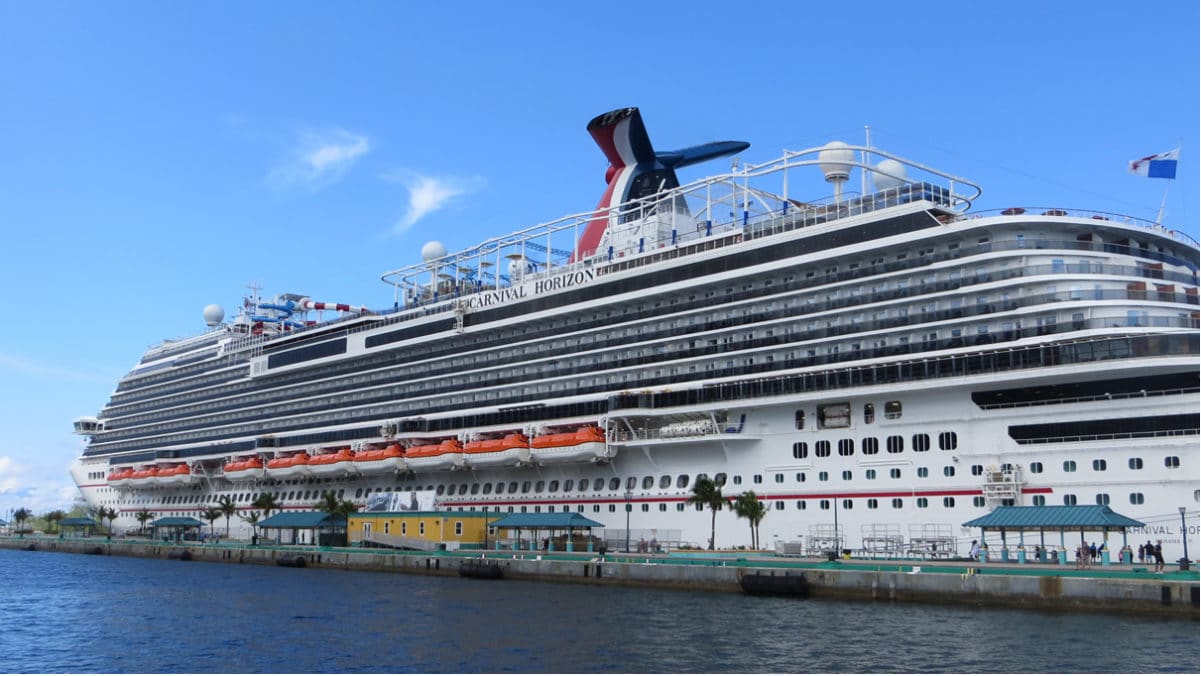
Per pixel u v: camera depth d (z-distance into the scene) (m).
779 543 74.56
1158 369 60.59
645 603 63.09
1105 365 61.41
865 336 72.62
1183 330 60.22
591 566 76.19
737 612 57.91
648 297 86.31
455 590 74.81
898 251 72.06
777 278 78.81
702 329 82.56
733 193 89.38
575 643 49.66
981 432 66.75
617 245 97.12
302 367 124.31
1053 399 64.69
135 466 152.62
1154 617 51.34
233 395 136.62
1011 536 65.25
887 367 70.50
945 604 57.81
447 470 102.06
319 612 63.72
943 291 68.81
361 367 117.69
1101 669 41.06
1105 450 61.69
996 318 66.75
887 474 70.56
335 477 118.62
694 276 82.81
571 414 91.62
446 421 103.56
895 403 71.12
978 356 66.38
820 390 73.50
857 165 76.75
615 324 89.12
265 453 126.81
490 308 101.00
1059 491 63.09
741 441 78.69
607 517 87.56
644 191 103.06
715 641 49.12
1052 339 63.56
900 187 73.25
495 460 93.69
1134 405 61.16
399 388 110.75
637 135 101.25
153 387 156.12
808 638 49.12
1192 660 42.22
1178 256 73.12
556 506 92.12
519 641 50.72
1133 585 52.28
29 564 115.25
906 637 48.56
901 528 69.19
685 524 81.50
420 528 98.88
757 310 79.31
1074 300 63.91
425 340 107.50
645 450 84.94
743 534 77.69
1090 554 61.34
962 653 44.59
